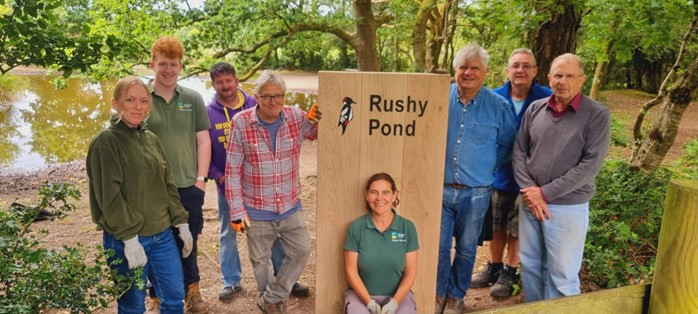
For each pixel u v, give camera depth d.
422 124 2.65
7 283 2.48
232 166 3.15
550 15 4.36
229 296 3.93
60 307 2.50
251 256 3.37
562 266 3.06
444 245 3.36
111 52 3.44
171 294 3.00
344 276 2.83
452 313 3.48
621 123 11.38
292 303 3.89
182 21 9.24
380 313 2.60
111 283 2.93
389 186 2.59
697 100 18.31
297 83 27.39
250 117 3.10
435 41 11.84
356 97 2.61
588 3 4.39
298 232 3.36
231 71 3.58
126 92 2.61
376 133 2.65
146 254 2.84
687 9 4.59
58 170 10.06
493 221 3.88
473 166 3.21
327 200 2.72
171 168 3.10
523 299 3.85
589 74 14.41
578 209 3.01
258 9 9.23
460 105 3.21
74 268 2.58
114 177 2.61
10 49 3.23
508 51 10.55
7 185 8.80
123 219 2.66
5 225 2.75
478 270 4.43
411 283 2.73
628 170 5.30
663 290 1.57
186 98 3.33
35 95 19.81
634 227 4.61
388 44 22.06
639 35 4.93
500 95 3.47
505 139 3.32
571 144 2.94
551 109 3.04
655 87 21.36
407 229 2.71
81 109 17.59
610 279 3.88
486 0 5.05
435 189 2.74
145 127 2.82
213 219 6.09
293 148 3.22
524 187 3.11
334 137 2.65
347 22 10.15
